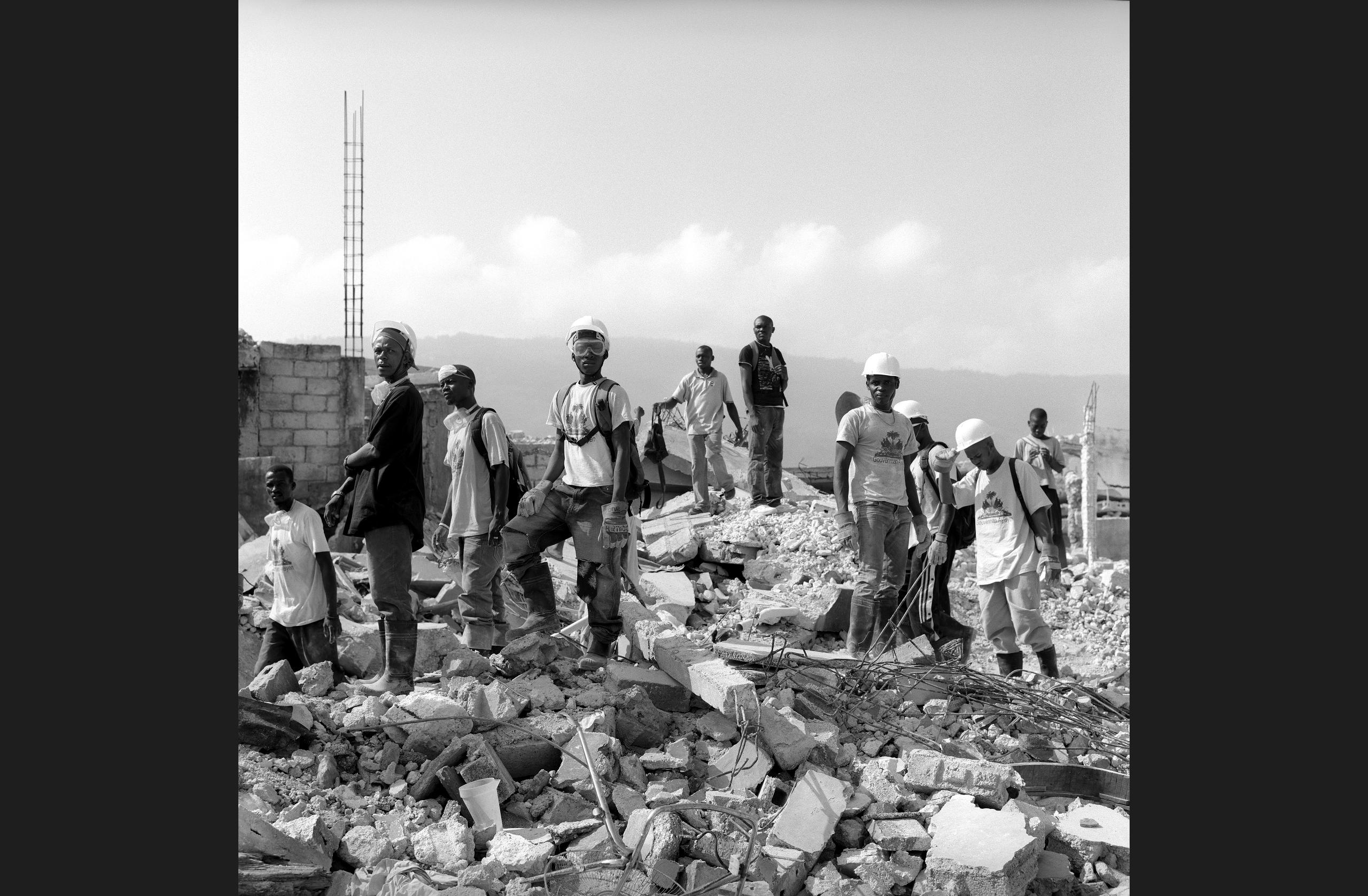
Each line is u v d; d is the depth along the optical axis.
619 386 6.59
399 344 6.21
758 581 10.38
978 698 7.14
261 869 4.62
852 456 7.96
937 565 8.27
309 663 6.46
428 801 5.34
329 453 16.19
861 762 5.90
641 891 4.78
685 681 6.24
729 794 5.51
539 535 6.70
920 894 4.96
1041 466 12.48
